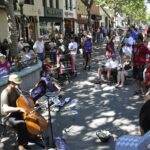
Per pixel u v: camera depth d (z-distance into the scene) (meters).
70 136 7.30
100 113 9.02
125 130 7.59
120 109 9.36
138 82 11.02
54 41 21.95
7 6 12.76
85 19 48.62
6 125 6.24
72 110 9.31
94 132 7.51
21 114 6.21
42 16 33.00
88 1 36.84
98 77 13.55
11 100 6.21
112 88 12.30
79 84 13.27
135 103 9.98
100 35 39.12
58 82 12.90
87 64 17.31
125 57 13.22
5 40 18.41
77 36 29.02
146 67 9.95
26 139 6.16
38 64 12.53
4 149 6.62
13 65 10.79
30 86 11.45
